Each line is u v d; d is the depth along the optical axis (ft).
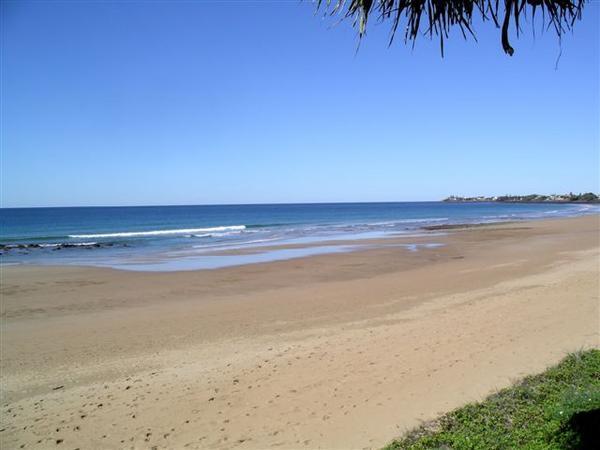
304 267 63.36
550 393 16.62
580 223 149.28
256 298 43.29
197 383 21.63
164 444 16.15
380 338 27.12
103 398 20.51
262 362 24.12
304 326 32.04
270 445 15.52
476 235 112.16
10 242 113.80
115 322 35.19
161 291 48.21
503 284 44.45
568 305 31.68
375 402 18.03
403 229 142.51
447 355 22.88
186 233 139.85
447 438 13.89
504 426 14.46
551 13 8.92
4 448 16.42
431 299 38.99
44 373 24.40
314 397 19.07
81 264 70.79
